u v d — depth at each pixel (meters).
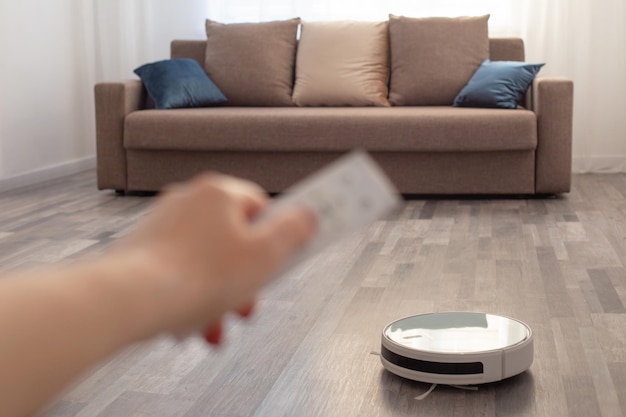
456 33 4.97
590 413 1.72
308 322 2.36
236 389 1.88
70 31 5.55
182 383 1.92
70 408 1.79
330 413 1.74
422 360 1.84
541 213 4.02
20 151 5.06
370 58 4.99
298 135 4.41
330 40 5.04
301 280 2.82
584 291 2.65
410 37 4.98
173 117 4.50
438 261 3.09
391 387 1.87
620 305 2.48
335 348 2.14
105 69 5.86
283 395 1.84
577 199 4.41
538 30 5.45
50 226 3.85
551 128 4.36
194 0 5.80
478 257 3.15
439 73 4.91
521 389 1.85
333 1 5.60
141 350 2.13
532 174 4.39
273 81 5.04
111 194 4.73
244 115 4.46
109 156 4.65
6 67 4.92
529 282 2.78
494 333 1.95
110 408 1.79
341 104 4.98
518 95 4.62
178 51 5.31
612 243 3.33
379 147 4.37
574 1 5.38
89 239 3.56
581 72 5.41
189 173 4.60
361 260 3.11
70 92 5.56
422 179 4.45
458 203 4.35
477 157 4.41
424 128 4.34
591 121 5.42
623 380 1.89
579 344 2.14
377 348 2.13
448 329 1.99
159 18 5.86
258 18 5.71
